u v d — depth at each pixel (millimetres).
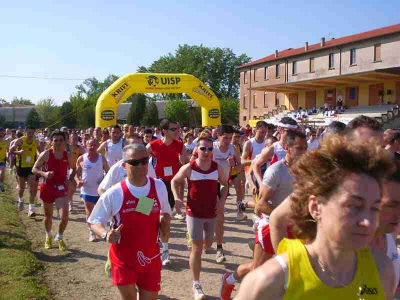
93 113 62281
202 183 5969
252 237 8992
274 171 4602
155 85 22812
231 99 79438
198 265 5883
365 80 42406
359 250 1925
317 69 51375
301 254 1845
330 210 1802
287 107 55188
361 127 3551
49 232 8156
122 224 4070
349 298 1824
